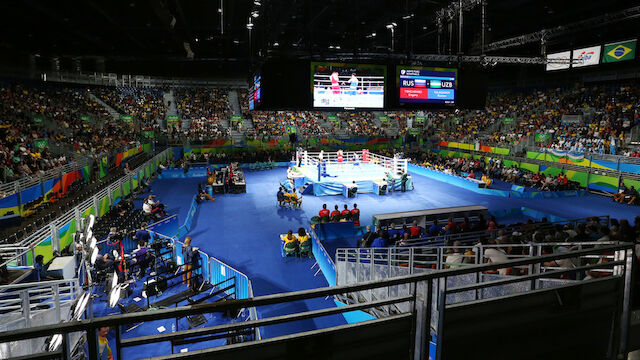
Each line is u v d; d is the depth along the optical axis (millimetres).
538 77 45312
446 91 13867
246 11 28719
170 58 40938
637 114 29781
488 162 33500
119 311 10656
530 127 37094
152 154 36969
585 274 5910
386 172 27750
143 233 14141
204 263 13117
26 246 11117
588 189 26578
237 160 39375
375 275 9531
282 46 39781
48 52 40625
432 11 26891
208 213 21781
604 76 37938
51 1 23812
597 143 28953
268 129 46688
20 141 22281
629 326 3227
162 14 26969
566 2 27219
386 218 18000
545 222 13039
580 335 3088
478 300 2705
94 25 30312
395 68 13266
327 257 13141
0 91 28391
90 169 23250
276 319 2295
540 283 5461
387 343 2580
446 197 25500
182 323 10398
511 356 2859
